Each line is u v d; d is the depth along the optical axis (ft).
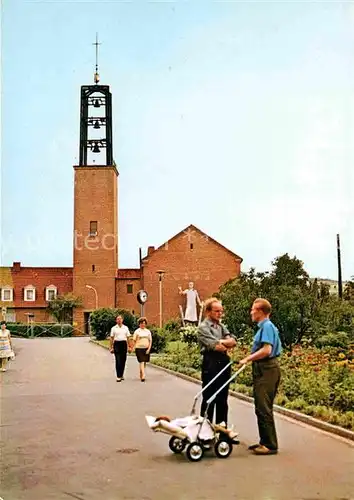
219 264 248.93
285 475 29.01
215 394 33.30
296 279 96.07
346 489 26.76
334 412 42.52
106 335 188.03
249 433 39.17
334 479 28.30
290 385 52.70
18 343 179.22
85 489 27.37
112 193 253.85
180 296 248.52
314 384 51.42
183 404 53.11
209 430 32.40
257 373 33.47
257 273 98.32
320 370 60.23
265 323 33.63
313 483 27.68
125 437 38.50
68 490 27.30
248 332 93.66
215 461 31.83
